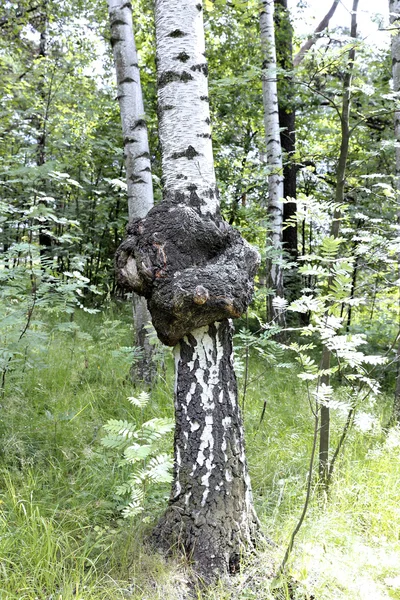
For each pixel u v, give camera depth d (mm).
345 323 8523
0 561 2229
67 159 8000
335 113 9711
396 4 4824
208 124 2705
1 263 4172
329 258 2586
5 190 7027
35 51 11305
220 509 2432
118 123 9328
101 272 9453
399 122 5121
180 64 2658
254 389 5027
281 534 2629
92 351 5625
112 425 2418
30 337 4094
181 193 2590
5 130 7570
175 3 2674
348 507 2961
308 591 2234
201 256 2467
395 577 2387
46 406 4109
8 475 2936
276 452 3602
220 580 2258
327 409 3150
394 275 5375
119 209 9383
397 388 4840
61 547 2416
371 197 7223
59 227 8617
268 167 6633
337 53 3238
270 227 7348
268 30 7469
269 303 7430
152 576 2273
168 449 3424
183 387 2512
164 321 2412
